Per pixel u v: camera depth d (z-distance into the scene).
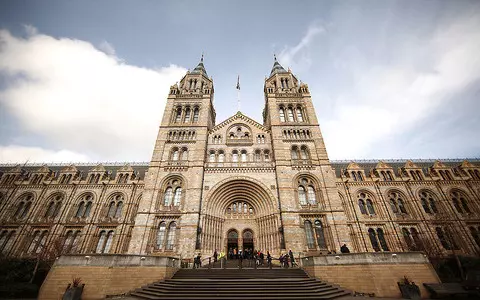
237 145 41.66
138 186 44.84
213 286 18.50
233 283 19.09
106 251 38.84
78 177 46.44
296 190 35.53
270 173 37.69
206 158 40.12
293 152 40.25
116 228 40.50
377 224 40.38
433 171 46.31
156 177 36.62
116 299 17.33
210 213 34.66
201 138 40.91
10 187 44.81
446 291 18.19
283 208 33.41
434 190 43.44
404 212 42.09
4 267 26.72
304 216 33.00
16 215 42.12
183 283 19.36
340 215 32.81
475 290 18.19
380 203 42.34
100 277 20.66
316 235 31.84
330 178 36.31
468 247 37.00
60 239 37.28
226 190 37.03
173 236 31.88
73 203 42.97
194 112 45.44
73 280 20.41
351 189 43.84
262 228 34.84
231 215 37.19
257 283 19.09
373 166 50.81
